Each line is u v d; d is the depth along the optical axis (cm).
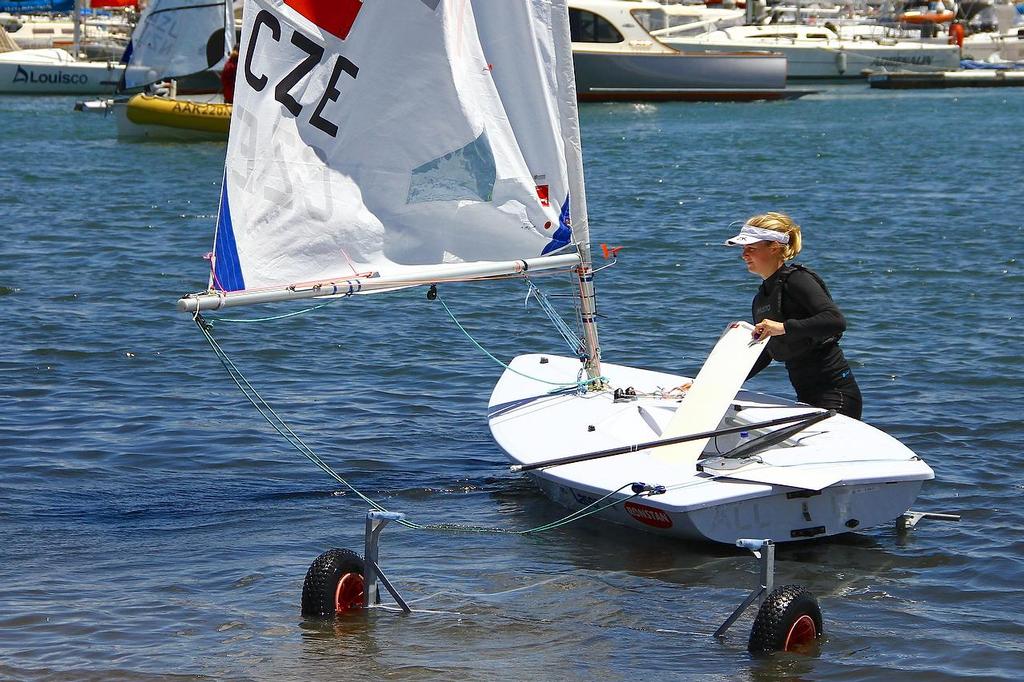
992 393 2397
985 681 1266
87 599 1462
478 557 1609
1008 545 1639
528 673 1275
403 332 2967
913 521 1702
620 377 2102
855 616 1430
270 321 3041
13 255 3916
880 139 7962
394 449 2100
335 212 1773
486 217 1850
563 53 1839
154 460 2027
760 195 5444
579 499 1706
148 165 6525
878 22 13962
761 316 1752
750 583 1525
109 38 12825
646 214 4928
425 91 1794
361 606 1447
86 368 2591
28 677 1258
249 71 1698
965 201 5166
